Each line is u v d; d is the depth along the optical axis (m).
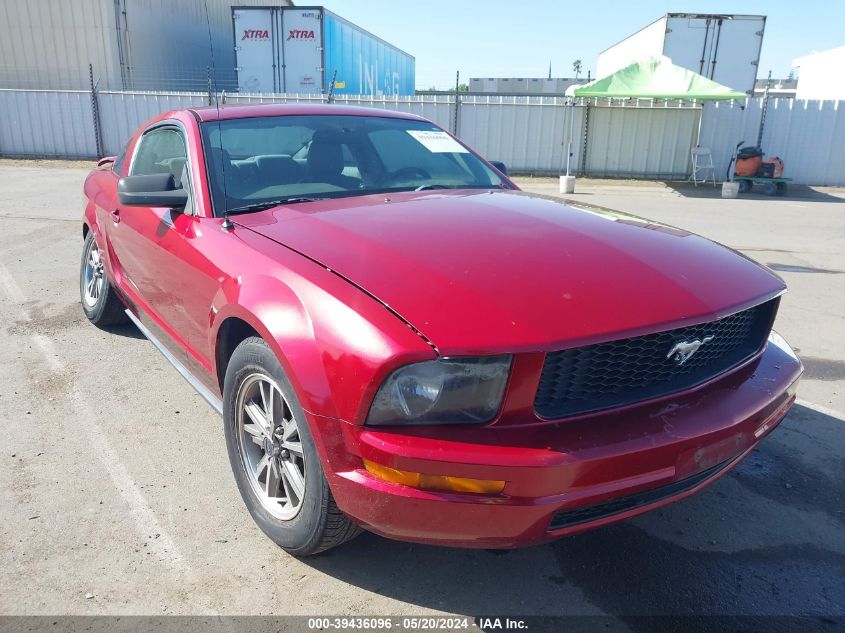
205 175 2.96
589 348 1.94
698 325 2.13
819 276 6.87
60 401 3.63
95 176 4.81
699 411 2.08
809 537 2.59
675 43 17.36
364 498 1.92
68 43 18.00
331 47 17.16
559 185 15.28
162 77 20.06
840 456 3.20
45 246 7.43
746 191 15.13
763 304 2.46
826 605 2.22
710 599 2.24
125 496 2.77
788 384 2.40
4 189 12.04
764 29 17.09
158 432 3.31
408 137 3.68
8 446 3.14
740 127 16.55
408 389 1.83
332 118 3.58
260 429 2.45
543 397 1.93
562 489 1.83
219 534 2.54
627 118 16.78
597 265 2.22
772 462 3.14
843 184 16.55
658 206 12.51
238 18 16.66
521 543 1.89
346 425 1.91
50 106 17.34
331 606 2.19
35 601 2.17
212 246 2.66
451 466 1.79
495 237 2.40
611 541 2.55
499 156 17.28
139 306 3.79
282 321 2.10
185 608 2.16
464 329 1.83
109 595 2.21
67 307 5.29
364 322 1.90
